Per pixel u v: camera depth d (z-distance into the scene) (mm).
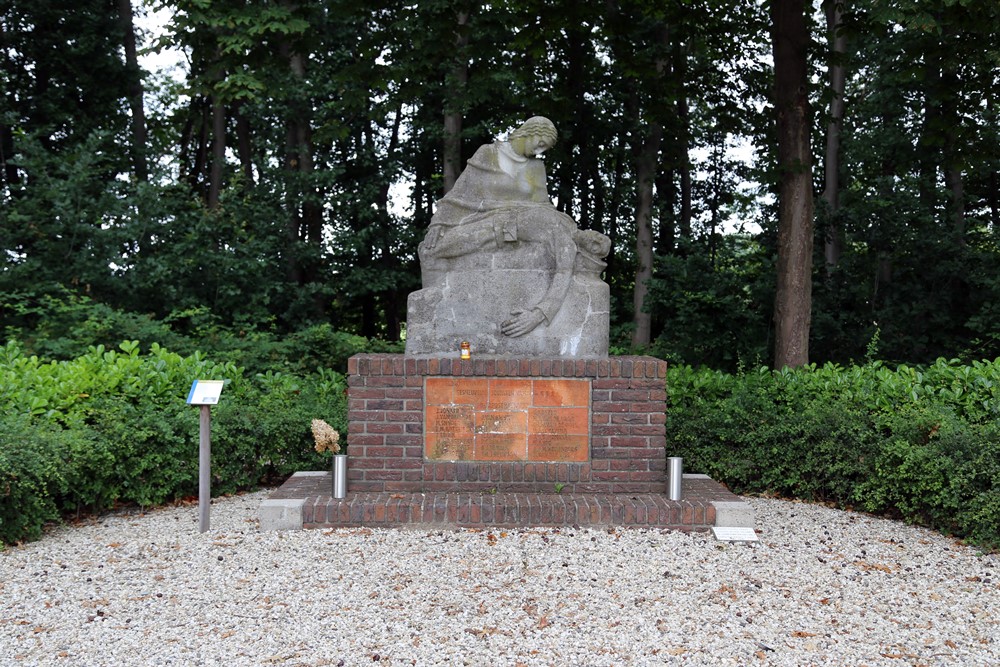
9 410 7449
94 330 13008
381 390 7148
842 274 17125
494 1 12469
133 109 20141
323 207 19844
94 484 7188
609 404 7172
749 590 5219
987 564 6039
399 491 7121
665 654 4219
